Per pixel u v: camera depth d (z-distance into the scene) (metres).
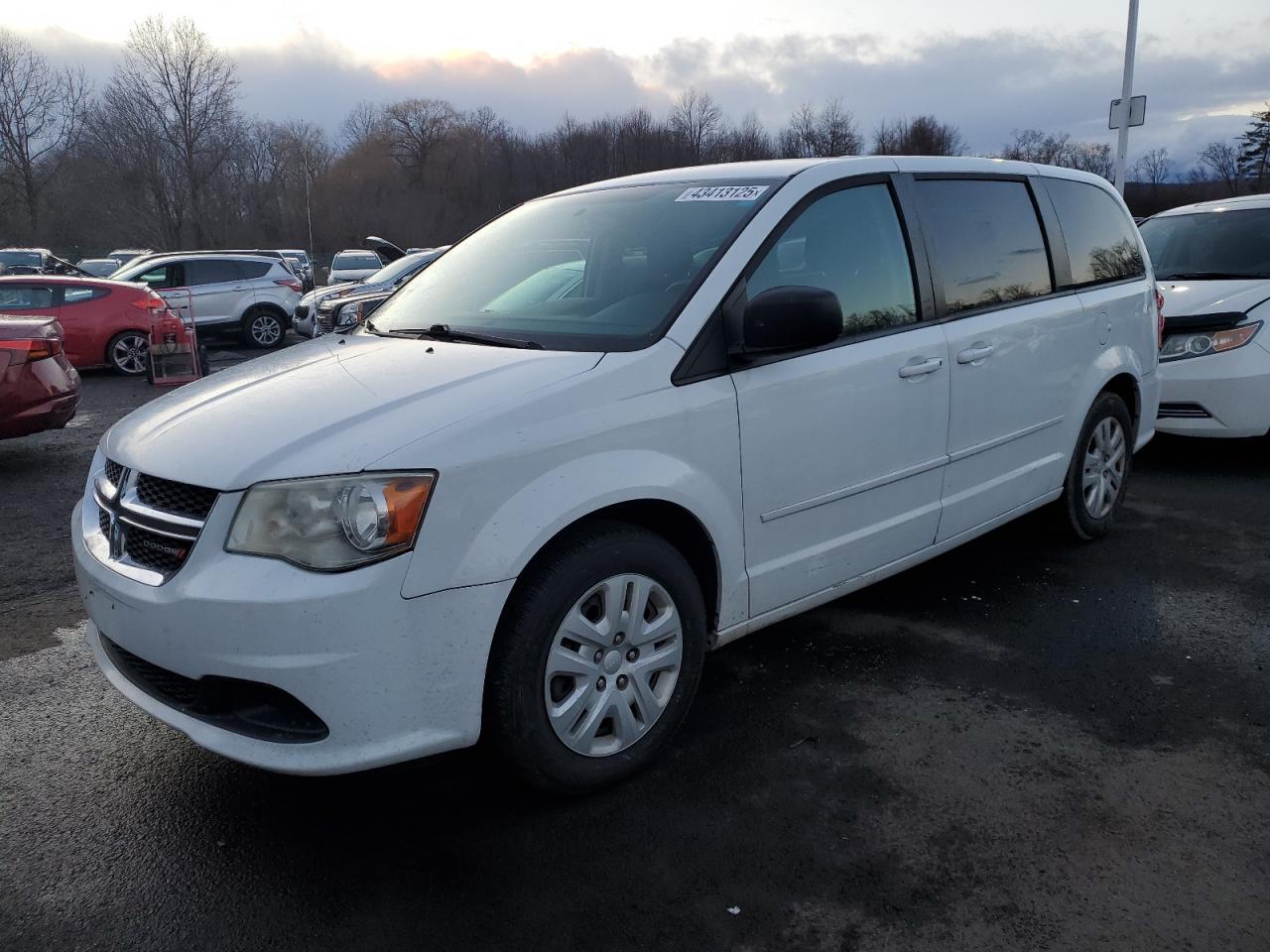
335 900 2.43
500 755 2.65
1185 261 7.36
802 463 3.23
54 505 6.45
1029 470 4.34
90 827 2.76
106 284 14.01
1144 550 4.91
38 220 53.19
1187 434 6.53
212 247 52.19
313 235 64.06
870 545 3.57
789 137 57.81
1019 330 4.09
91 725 3.37
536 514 2.53
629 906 2.38
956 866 2.50
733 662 3.70
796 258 3.30
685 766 2.99
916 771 2.95
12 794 2.94
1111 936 2.24
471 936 2.29
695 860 2.55
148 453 2.68
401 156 72.19
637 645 2.86
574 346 2.99
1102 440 4.85
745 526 3.10
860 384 3.38
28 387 7.09
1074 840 2.60
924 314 3.70
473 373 2.81
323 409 2.68
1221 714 3.26
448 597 2.42
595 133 62.06
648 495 2.77
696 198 3.51
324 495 2.37
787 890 2.43
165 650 2.48
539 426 2.59
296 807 2.84
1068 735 3.14
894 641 3.88
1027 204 4.35
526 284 3.56
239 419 2.70
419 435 2.46
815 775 2.93
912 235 3.71
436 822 2.75
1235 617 4.07
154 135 49.22
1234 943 2.21
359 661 2.35
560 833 2.68
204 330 17.06
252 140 60.06
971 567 4.69
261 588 2.33
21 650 4.03
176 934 2.32
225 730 2.48
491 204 71.12
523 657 2.57
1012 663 3.66
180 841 2.69
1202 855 2.53
